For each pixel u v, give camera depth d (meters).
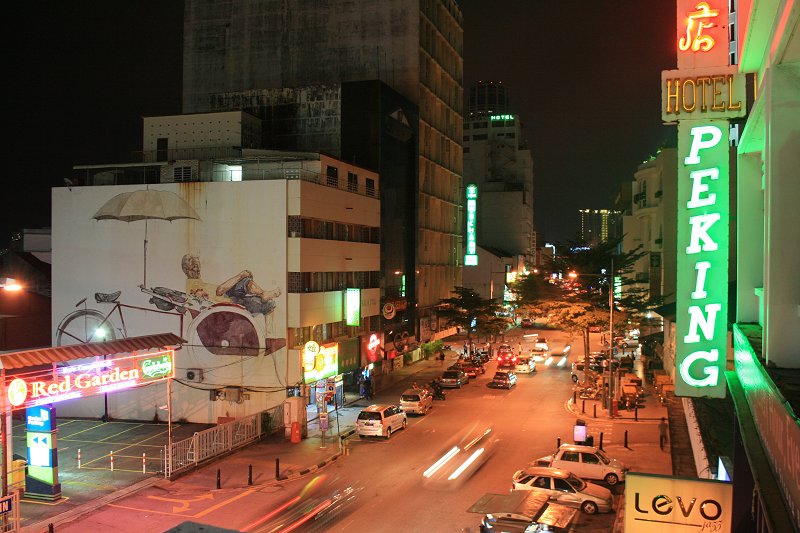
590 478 28.14
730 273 43.19
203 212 43.22
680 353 13.33
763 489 6.80
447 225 78.81
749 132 12.03
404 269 62.28
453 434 37.91
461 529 22.61
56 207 45.53
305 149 57.56
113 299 44.50
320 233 45.47
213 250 43.03
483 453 33.34
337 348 45.56
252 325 42.31
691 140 13.44
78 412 44.34
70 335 45.16
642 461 31.66
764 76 9.62
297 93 57.78
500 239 133.50
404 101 61.50
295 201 42.09
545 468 26.36
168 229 43.72
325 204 45.34
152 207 43.97
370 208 53.25
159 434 39.31
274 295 42.09
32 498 26.83
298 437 36.34
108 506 25.88
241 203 42.72
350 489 27.67
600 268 57.28
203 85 71.69
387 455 33.44
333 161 47.44
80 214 45.16
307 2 69.12
